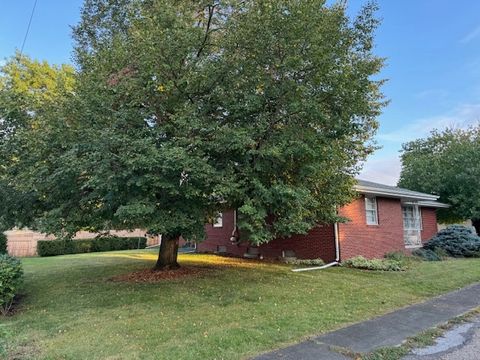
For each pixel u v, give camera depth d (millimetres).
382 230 15078
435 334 5422
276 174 7844
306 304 7059
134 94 7562
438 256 15258
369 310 6742
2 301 6348
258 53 7477
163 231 7121
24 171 7457
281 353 4562
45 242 19266
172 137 7457
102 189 6781
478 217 22312
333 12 7941
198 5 8805
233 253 16844
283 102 7523
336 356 4492
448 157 24891
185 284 8773
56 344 4848
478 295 8156
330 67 7363
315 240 13500
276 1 7129
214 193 7258
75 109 7336
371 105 10039
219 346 4723
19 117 7918
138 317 6090
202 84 7762
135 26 7812
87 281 9289
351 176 10281
